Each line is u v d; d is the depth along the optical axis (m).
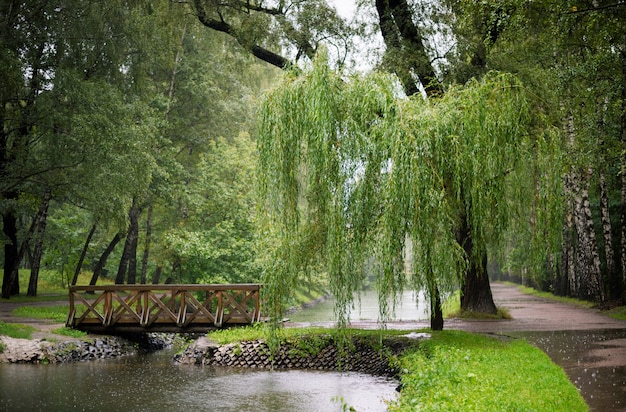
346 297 12.55
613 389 8.98
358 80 12.92
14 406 11.01
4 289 30.59
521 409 7.38
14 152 26.83
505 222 12.84
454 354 11.77
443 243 12.13
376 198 12.44
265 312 14.02
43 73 25.27
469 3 15.06
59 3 25.52
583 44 16.91
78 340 16.92
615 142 20.03
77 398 11.70
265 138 12.99
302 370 14.73
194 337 22.30
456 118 12.55
